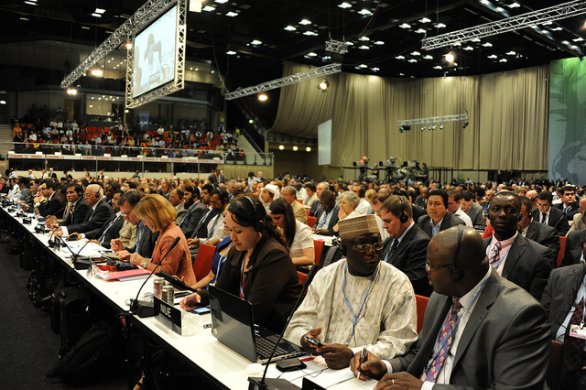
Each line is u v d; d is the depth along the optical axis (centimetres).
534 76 2252
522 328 148
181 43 929
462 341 158
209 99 2584
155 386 275
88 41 2214
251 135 2684
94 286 340
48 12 1572
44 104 2344
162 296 275
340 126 2511
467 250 157
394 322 201
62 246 498
